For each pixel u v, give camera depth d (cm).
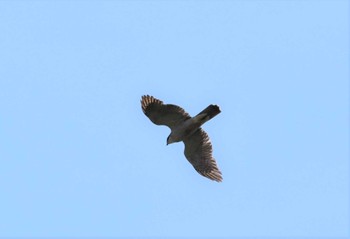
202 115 2059
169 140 2114
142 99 2128
